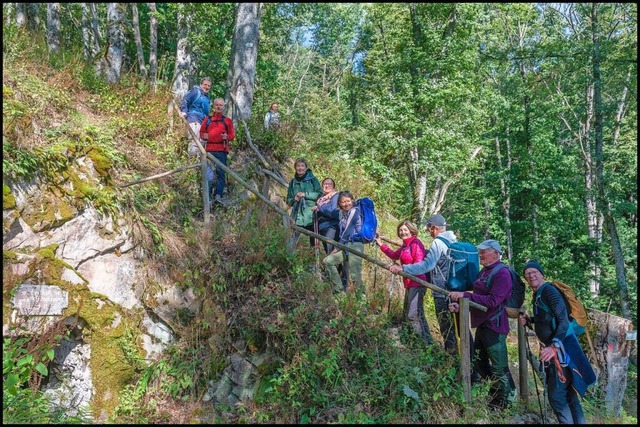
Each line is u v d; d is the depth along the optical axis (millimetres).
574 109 19188
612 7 13625
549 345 4500
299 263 6207
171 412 5250
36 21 12539
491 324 4871
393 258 5949
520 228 18078
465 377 4812
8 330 4871
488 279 4891
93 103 8164
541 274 4766
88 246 5629
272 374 5379
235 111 10219
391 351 5301
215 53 15430
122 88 9016
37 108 6418
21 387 5172
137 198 6543
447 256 5391
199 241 6301
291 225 6508
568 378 4430
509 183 17250
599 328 5652
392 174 14258
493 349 4867
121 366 5488
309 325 5512
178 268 6082
